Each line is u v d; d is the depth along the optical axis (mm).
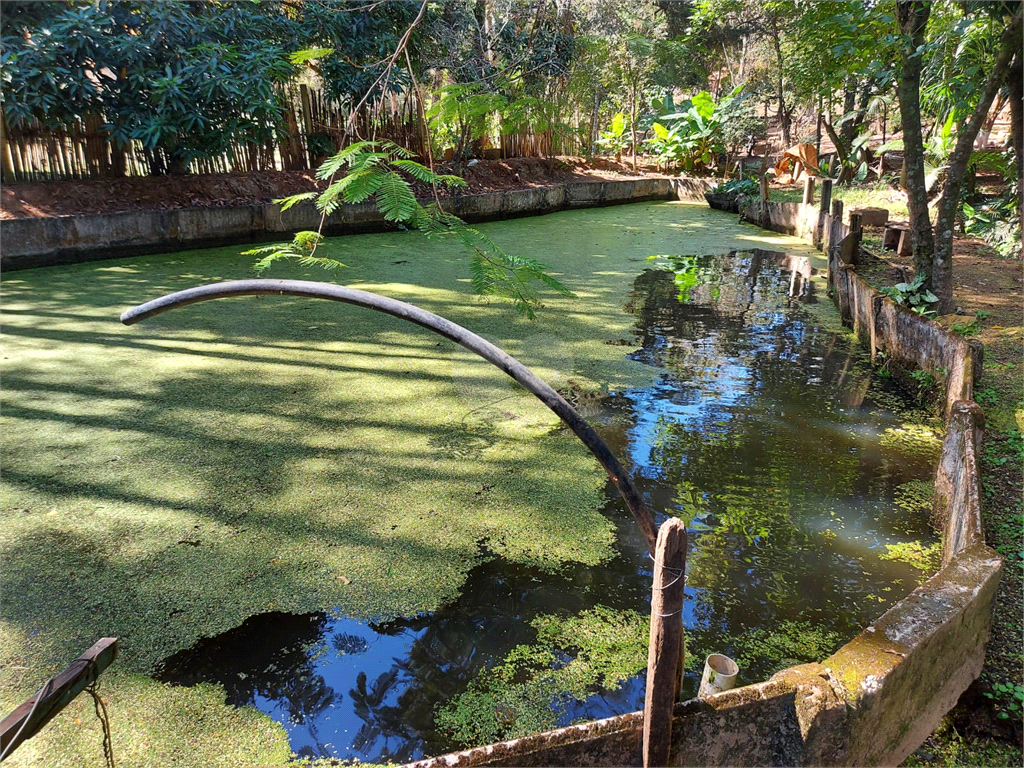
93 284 5570
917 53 4273
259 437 3256
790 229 9070
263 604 2219
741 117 12641
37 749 1711
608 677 1981
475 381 3975
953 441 2678
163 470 2947
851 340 4922
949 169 4719
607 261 7250
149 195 6961
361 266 6438
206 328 4691
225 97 6836
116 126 6555
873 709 1383
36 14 6305
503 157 10820
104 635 2072
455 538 2564
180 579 2309
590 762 1224
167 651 2027
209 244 7062
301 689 1924
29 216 6152
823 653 2061
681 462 3154
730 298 5953
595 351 4535
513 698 1909
